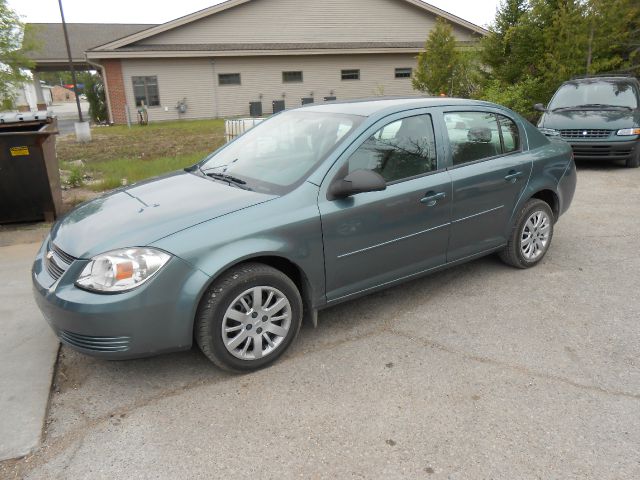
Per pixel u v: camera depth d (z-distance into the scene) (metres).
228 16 24.45
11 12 15.02
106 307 2.73
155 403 2.91
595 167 9.70
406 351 3.41
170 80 24.23
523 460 2.43
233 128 10.36
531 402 2.86
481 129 4.23
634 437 2.57
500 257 4.74
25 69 16.56
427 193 3.75
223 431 2.67
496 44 15.09
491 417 2.74
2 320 3.90
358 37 26.64
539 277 4.57
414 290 4.35
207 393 2.99
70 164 10.84
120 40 22.80
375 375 3.14
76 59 26.80
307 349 3.46
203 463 2.45
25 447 2.56
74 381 3.14
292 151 3.69
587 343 3.47
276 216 3.13
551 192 4.80
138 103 24.03
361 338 3.59
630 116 9.17
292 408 2.84
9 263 5.17
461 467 2.40
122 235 2.94
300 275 3.43
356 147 3.48
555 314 3.88
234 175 3.71
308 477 2.36
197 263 2.88
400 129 3.72
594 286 4.36
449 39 16.16
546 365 3.22
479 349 3.42
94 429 2.70
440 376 3.12
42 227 6.23
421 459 2.45
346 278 3.50
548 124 9.56
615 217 6.39
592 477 2.33
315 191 3.29
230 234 2.98
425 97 4.24
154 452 2.53
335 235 3.34
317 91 26.55
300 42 25.88
